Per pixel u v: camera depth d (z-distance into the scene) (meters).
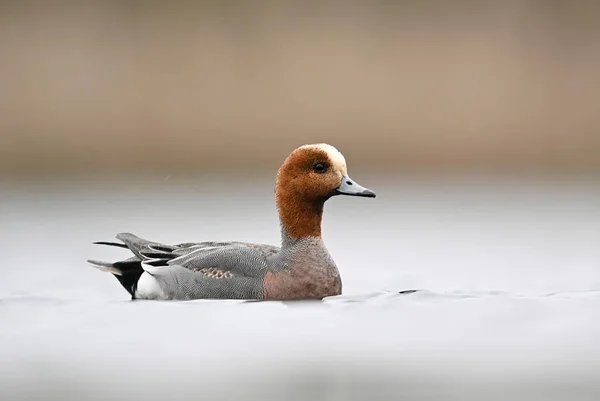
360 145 28.75
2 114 28.36
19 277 15.48
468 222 21.84
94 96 28.67
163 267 13.45
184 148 28.17
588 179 28.09
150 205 23.64
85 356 10.62
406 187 27.41
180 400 9.23
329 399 9.18
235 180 27.97
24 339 11.24
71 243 18.84
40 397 9.38
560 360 10.49
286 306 12.62
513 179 28.36
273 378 9.96
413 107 29.11
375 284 14.74
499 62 29.95
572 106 29.41
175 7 31.00
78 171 27.94
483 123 29.09
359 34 30.25
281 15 30.89
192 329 11.60
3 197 24.88
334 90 29.05
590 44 30.41
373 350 10.77
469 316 12.19
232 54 29.58
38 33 29.97
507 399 9.29
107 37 29.92
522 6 30.92
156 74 29.02
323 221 22.42
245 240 18.94
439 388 9.58
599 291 13.90
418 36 30.28
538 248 18.42
